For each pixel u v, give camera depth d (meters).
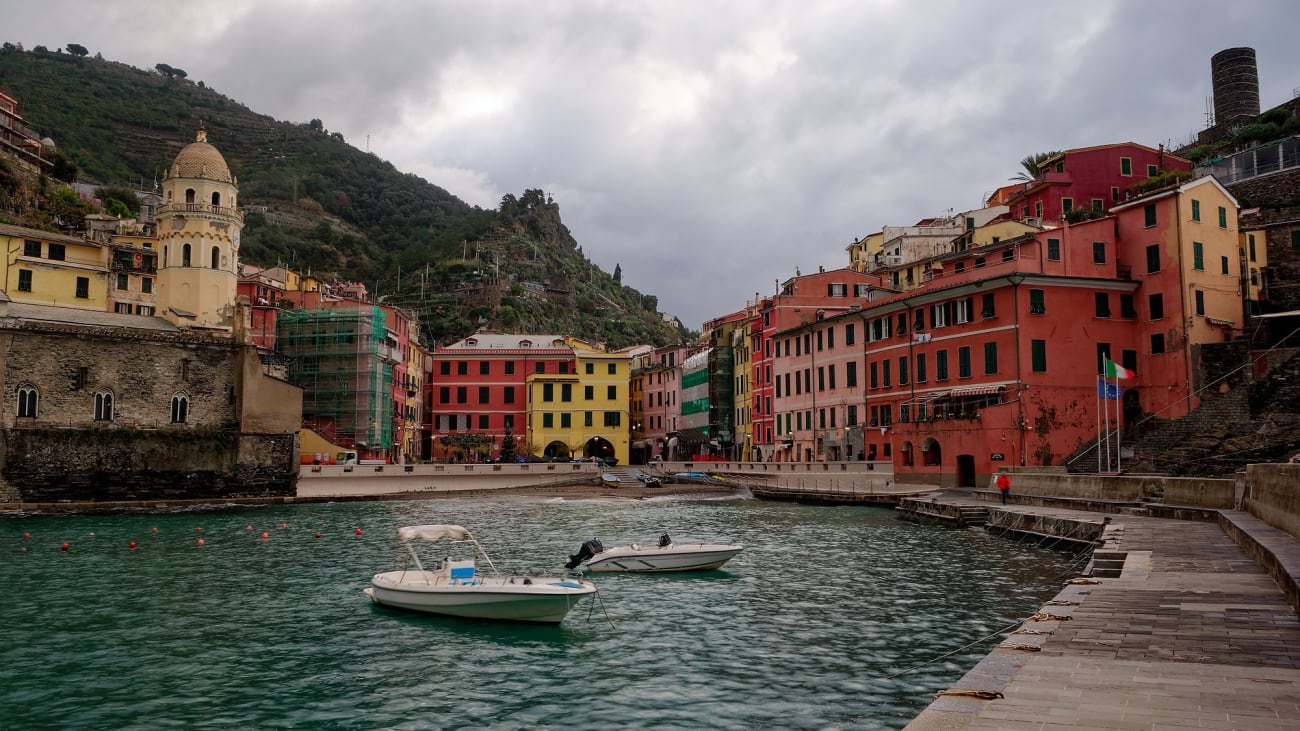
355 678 20.02
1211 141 92.44
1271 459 47.31
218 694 18.91
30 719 17.36
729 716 16.77
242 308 75.75
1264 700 11.61
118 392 69.44
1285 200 71.06
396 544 44.94
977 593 28.48
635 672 20.12
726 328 109.81
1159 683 12.59
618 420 112.19
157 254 88.62
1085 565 33.22
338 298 115.06
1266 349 55.12
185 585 32.41
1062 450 58.75
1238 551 27.14
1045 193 83.06
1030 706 11.49
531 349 115.75
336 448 86.44
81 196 124.31
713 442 108.44
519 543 44.75
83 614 27.17
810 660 20.64
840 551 39.56
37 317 70.19
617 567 34.91
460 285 199.62
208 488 71.19
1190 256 59.28
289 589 31.53
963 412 61.97
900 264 95.75
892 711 16.73
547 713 17.31
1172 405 58.88
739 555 38.78
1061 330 60.09
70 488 65.94
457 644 23.06
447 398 114.81
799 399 87.69
